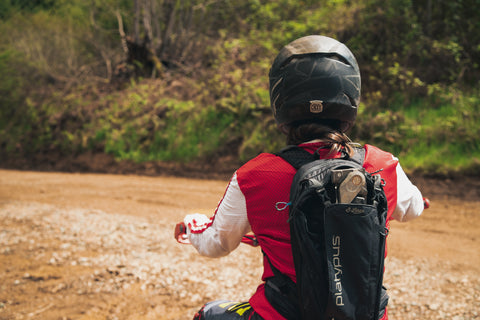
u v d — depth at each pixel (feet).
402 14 40.04
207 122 39.42
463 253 15.02
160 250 16.02
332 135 4.82
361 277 4.18
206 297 12.34
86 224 19.30
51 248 16.37
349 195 4.26
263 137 35.58
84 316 11.31
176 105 42.52
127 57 54.44
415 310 11.14
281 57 5.08
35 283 13.34
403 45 38.32
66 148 45.06
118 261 14.89
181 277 13.60
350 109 5.02
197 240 5.24
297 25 44.34
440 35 38.78
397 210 5.09
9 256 15.66
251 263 14.75
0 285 13.19
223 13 57.16
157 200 24.52
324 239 4.24
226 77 42.91
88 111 47.73
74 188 28.94
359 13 41.60
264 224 4.65
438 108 33.17
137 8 53.16
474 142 29.27
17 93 55.31
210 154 37.11
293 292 4.50
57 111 49.78
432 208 21.48
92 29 62.59
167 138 40.01
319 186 4.26
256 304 4.75
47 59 59.52
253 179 4.68
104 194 26.53
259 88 39.40
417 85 34.73
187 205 23.26
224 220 4.88
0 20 66.23
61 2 66.80
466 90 34.42
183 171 35.76
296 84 4.91
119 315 11.38
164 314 11.44
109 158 41.52
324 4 47.55
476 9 38.55
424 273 13.37
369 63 38.27
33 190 28.43
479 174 26.76
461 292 11.97
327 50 4.93
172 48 54.75
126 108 45.65
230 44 48.47
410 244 16.10
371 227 4.26
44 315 11.35
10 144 49.11
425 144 30.45
